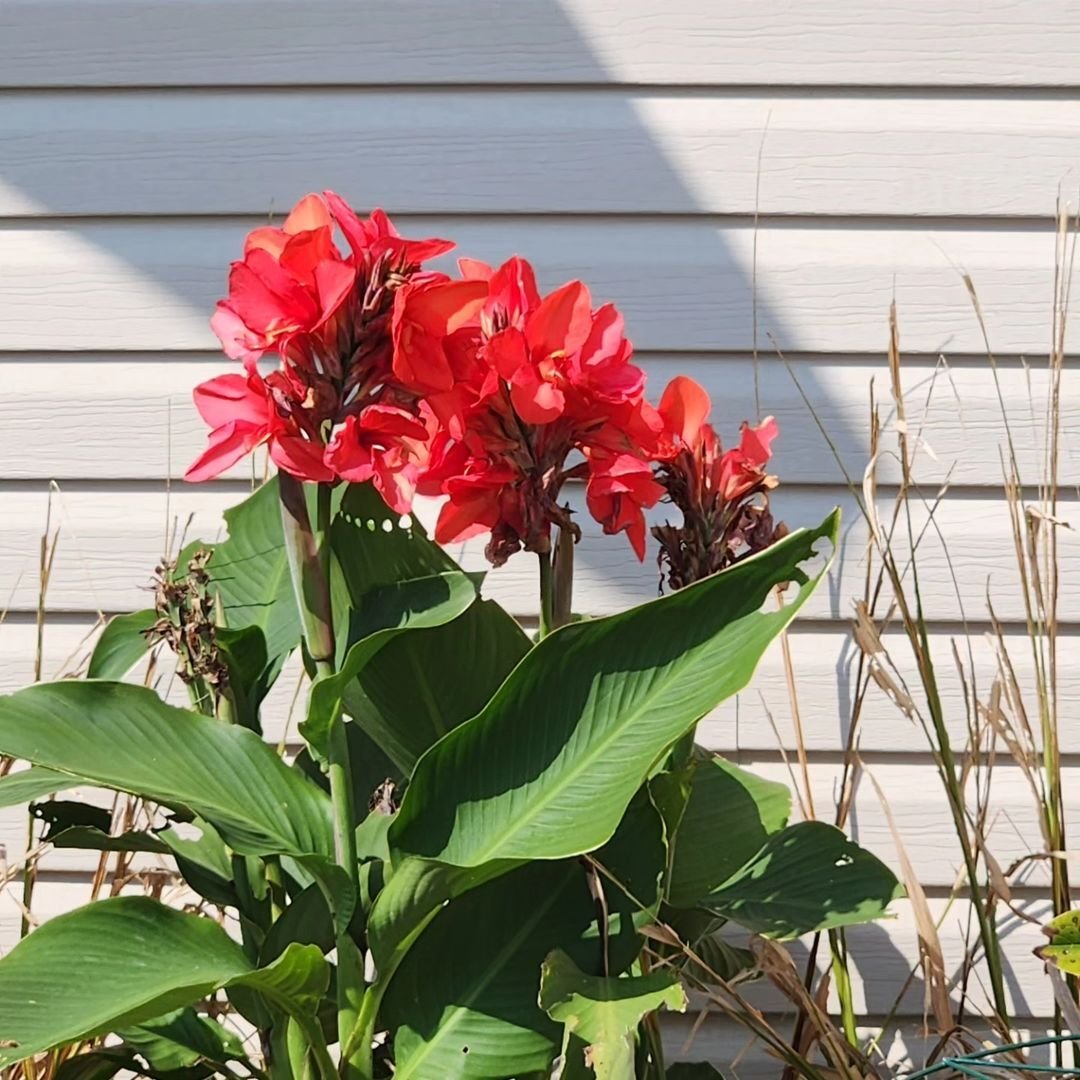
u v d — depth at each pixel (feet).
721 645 3.76
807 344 6.35
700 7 6.29
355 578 4.34
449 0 6.34
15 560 6.51
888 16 6.24
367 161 6.39
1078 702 6.23
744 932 6.28
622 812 3.50
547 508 3.85
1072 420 6.26
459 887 3.75
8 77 6.40
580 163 6.36
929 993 5.27
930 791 6.29
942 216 6.30
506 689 3.76
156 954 3.75
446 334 3.68
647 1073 4.50
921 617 5.29
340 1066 3.93
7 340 6.47
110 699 3.91
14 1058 3.25
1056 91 6.24
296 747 6.47
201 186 6.42
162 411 6.49
